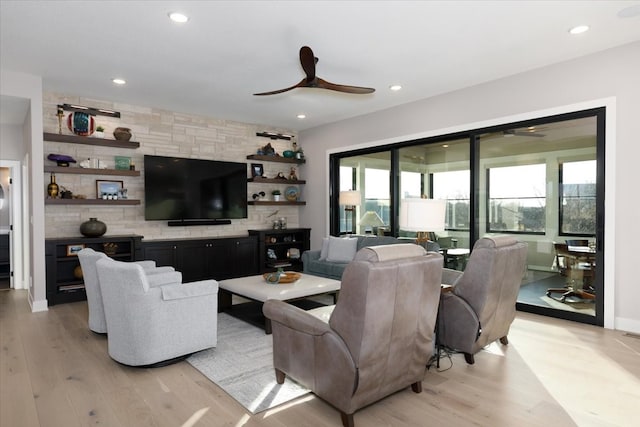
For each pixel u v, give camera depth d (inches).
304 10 118.1
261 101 216.1
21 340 138.2
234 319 164.7
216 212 249.8
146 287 110.3
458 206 198.7
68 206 204.7
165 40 138.7
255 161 274.8
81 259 143.9
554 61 159.6
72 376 108.7
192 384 103.8
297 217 297.1
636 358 119.3
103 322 140.0
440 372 110.2
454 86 190.7
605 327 148.9
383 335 81.1
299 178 295.3
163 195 227.6
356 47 145.0
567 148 160.6
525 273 174.6
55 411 89.7
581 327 149.9
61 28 129.4
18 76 169.6
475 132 189.5
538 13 120.4
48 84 186.4
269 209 283.3
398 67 165.5
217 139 256.4
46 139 189.8
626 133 143.9
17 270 230.2
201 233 251.3
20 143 230.2
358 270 77.1
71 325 155.9
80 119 199.6
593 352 124.3
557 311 162.7
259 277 178.5
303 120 262.8
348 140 255.9
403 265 81.2
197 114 245.9
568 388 100.2
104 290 114.1
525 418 86.0
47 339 139.3
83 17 122.0
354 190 255.9
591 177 153.8
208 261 234.2
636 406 91.0
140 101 216.1
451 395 96.7
